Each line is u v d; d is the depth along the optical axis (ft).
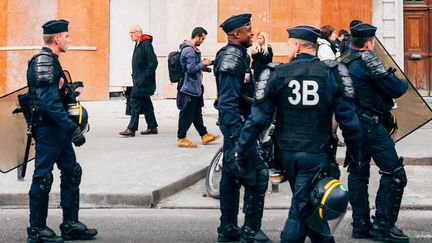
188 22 65.87
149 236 24.91
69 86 23.13
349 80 19.22
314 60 19.56
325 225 18.60
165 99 66.08
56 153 23.16
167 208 29.50
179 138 39.86
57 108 22.35
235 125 22.44
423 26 65.41
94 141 42.06
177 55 39.24
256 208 22.66
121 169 33.91
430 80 65.16
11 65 65.82
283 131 19.42
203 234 25.17
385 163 23.48
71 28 65.00
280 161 19.66
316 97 19.17
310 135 19.17
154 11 66.23
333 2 64.54
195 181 33.24
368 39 23.66
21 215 28.30
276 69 19.54
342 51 39.55
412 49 65.57
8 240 24.38
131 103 44.01
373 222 24.29
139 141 42.06
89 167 34.40
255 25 65.21
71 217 24.25
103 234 25.14
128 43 67.10
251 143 19.76
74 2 65.10
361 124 23.22
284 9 64.80
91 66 65.57
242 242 22.86
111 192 29.58
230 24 22.65
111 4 66.69
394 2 64.85
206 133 40.73
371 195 30.78
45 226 23.47
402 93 23.30
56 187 30.27
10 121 24.62
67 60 64.75
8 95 24.40
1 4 65.62
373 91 23.32
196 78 39.19
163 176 32.35
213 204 29.68
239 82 22.53
